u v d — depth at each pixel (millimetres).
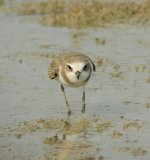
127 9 26250
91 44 21891
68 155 12453
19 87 17516
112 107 15531
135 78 17734
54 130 14070
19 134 13836
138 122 14289
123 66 19016
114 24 24703
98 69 18812
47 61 20250
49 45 22297
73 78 14719
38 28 25172
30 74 18812
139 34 22828
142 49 20766
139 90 16688
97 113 15148
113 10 26281
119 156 12227
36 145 13156
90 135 13594
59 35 23750
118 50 20844
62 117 14992
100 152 12500
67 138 13484
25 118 14977
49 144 13172
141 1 28109
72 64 14664
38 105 15961
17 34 24266
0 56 21109
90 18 25734
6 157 12516
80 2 29094
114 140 13172
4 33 24500
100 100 16125
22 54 21281
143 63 19219
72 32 24094
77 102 16094
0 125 14523
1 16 27891
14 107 15820
